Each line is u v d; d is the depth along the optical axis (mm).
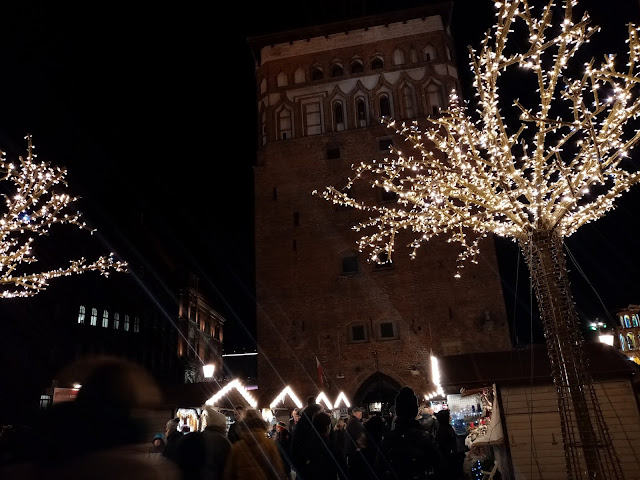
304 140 41219
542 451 12305
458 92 40688
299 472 9102
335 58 43344
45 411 2256
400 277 36656
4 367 35688
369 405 36188
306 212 39375
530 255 9633
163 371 52625
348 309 36500
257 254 38875
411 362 34531
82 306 43844
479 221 10328
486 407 16359
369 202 38844
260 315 37281
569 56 7602
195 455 4203
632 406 11906
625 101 7730
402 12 42938
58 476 2145
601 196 9094
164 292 55625
